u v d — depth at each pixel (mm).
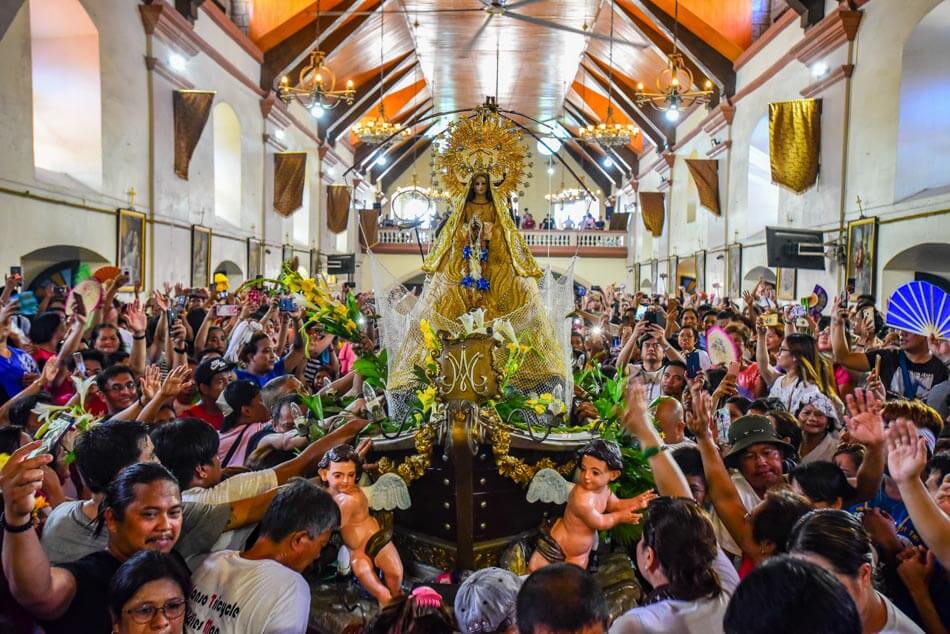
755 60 15703
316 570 3262
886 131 10539
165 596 1905
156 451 2891
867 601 1980
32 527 1977
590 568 3318
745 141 16109
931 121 10273
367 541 2947
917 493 2283
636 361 6891
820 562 1994
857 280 11180
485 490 3094
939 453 2977
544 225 29953
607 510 3010
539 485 3066
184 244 13516
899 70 10273
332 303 3896
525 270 4180
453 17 18844
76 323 4863
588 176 33469
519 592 1812
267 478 3020
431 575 3154
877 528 2762
